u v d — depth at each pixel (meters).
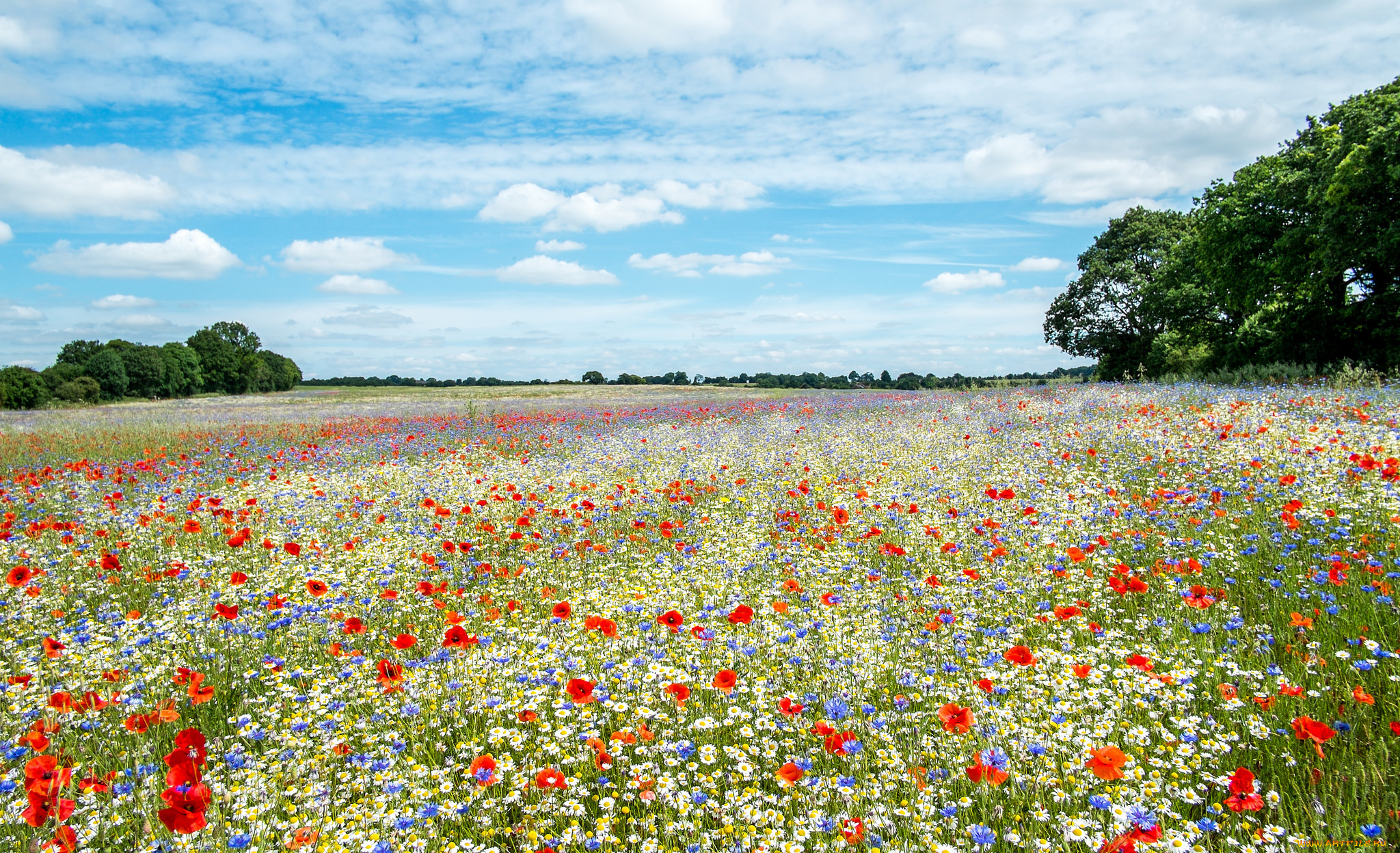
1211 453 9.60
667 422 21.69
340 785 3.38
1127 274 42.06
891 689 4.09
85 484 11.43
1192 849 2.57
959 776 3.12
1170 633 4.46
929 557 6.77
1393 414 11.48
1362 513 6.22
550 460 14.07
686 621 5.24
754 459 12.61
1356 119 23.17
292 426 22.05
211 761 3.51
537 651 4.55
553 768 3.34
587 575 6.63
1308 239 25.05
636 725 3.65
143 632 5.05
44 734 3.18
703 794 3.06
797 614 5.18
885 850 2.72
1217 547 6.04
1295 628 4.29
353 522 8.81
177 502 10.12
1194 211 31.69
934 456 12.15
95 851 2.83
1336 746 3.15
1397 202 22.59
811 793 3.14
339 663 4.68
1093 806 2.81
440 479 11.57
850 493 9.30
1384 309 25.72
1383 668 3.70
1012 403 20.66
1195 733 3.19
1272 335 29.25
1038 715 3.62
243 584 5.96
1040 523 7.25
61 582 6.48
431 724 3.82
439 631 5.24
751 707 3.88
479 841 3.02
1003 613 5.22
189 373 83.75
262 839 2.79
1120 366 44.00
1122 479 9.36
